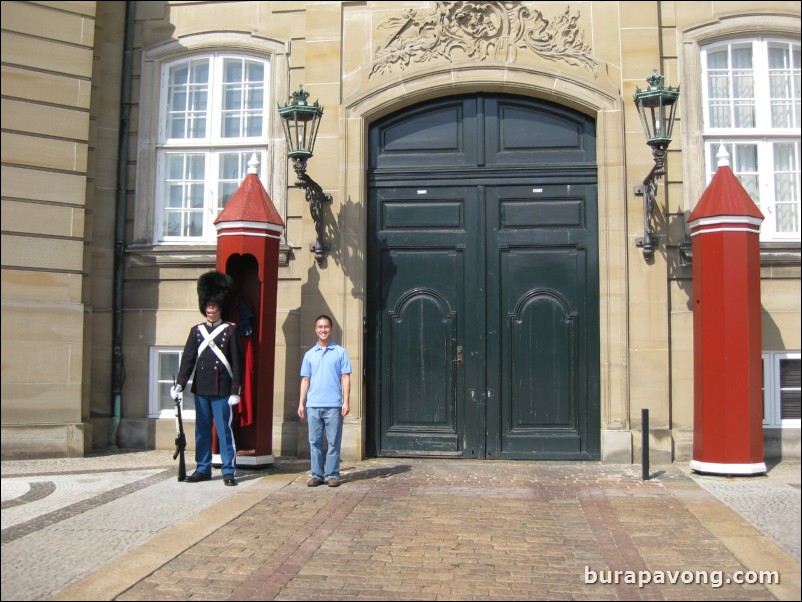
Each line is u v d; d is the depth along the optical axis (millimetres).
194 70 9883
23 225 8734
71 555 5543
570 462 8680
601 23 8906
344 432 8789
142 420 9445
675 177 8781
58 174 8930
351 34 9203
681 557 5516
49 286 8828
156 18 9805
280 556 5559
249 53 9711
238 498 7023
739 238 7723
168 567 5352
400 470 8273
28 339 8711
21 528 6141
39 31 8945
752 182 9102
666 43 8969
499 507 6789
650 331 8555
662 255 8602
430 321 9039
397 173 9172
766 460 8672
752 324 7750
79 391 8914
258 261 8203
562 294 8906
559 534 6047
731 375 7688
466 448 8891
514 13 9000
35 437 8727
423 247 9086
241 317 8227
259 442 8180
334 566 5387
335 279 8906
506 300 8953
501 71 8922
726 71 9156
